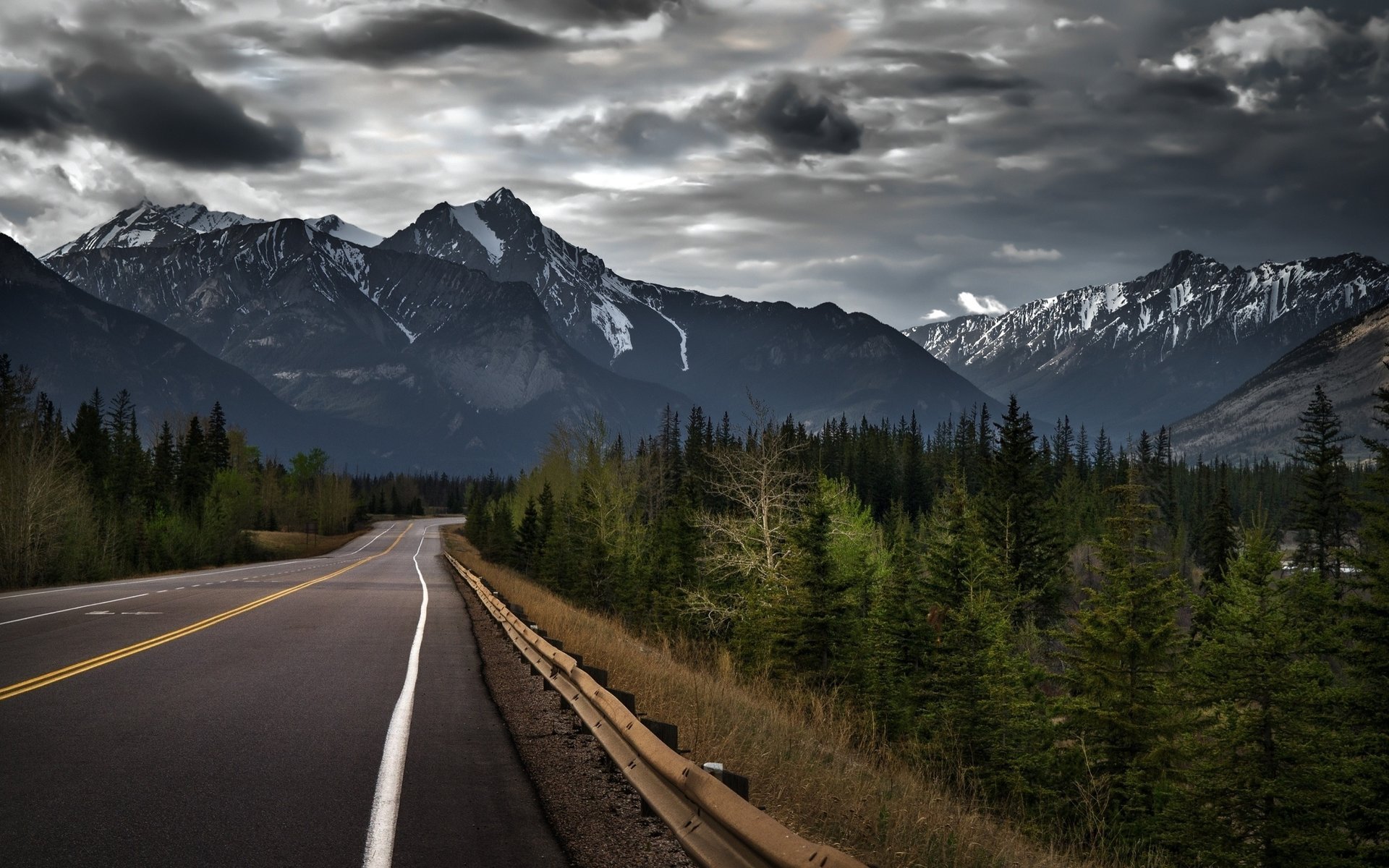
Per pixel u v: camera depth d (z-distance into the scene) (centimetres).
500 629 2123
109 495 8756
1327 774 1969
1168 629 2364
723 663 2269
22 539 4775
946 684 2378
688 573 4638
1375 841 2000
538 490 9119
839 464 11538
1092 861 1069
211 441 13475
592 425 7031
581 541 6094
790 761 832
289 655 1506
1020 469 5284
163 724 918
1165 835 1947
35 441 5344
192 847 547
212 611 2333
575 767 800
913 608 2866
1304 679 2091
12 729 888
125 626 1934
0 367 7856
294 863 524
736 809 491
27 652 1480
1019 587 4797
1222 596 2803
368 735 888
